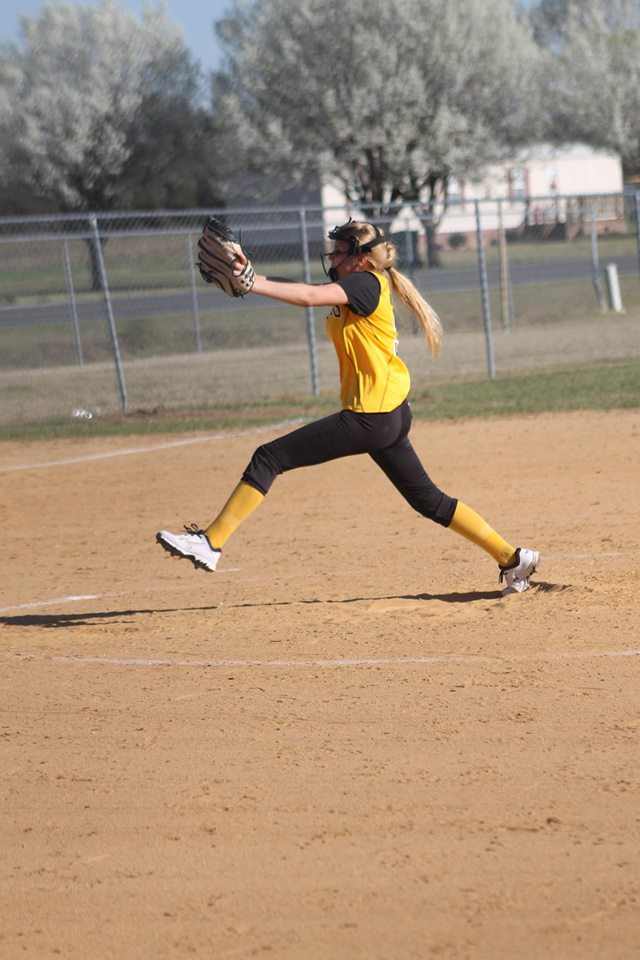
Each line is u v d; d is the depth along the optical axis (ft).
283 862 44.75
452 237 565.53
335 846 45.88
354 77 497.46
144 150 572.10
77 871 45.06
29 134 540.93
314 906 41.27
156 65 565.94
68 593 93.25
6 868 45.62
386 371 73.00
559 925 39.19
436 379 224.94
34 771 55.47
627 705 60.34
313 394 214.28
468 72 499.10
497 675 65.87
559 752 54.49
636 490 119.96
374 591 87.30
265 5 507.71
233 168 549.95
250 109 517.96
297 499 127.13
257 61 500.74
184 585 93.71
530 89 525.34
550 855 44.27
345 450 74.13
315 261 466.29
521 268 455.63
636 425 159.22
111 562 103.81
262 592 89.51
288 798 50.70
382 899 41.50
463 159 507.30
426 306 74.28
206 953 38.60
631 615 75.56
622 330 288.10
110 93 558.97
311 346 214.07
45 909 42.19
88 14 563.89
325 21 492.95
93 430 185.78
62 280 506.89
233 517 74.23
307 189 546.67
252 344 309.22
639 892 41.24
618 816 47.44
